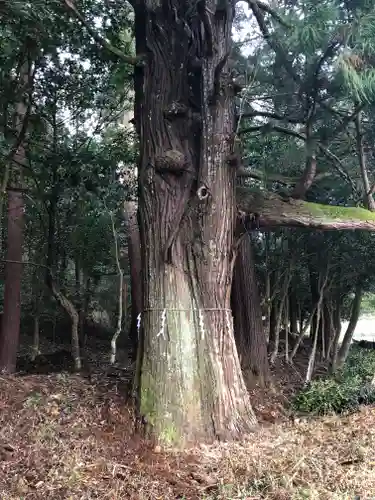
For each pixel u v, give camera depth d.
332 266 10.32
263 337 9.16
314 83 6.14
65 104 9.25
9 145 8.32
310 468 4.66
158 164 6.41
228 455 5.24
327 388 7.94
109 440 5.71
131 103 10.94
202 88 6.43
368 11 5.12
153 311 6.25
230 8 6.56
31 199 9.26
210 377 6.07
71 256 11.59
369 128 7.54
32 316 12.84
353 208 6.79
